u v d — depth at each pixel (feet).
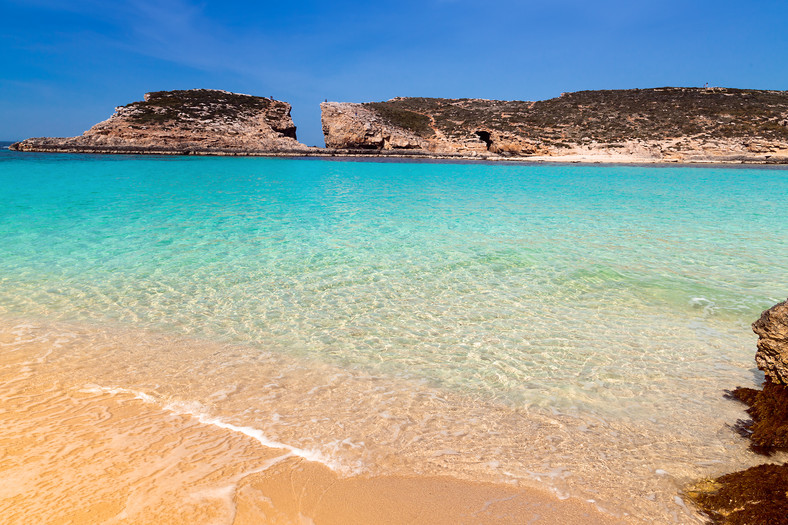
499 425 11.10
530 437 10.62
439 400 12.26
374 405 11.93
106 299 19.61
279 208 45.50
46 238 30.22
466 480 9.04
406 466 9.43
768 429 10.36
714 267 25.16
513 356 14.92
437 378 13.48
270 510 8.00
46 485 8.40
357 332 16.72
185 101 198.70
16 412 11.05
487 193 61.87
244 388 12.68
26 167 94.73
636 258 26.96
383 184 74.08
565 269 24.62
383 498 8.42
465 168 119.55
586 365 14.32
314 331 16.78
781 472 8.61
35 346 14.99
